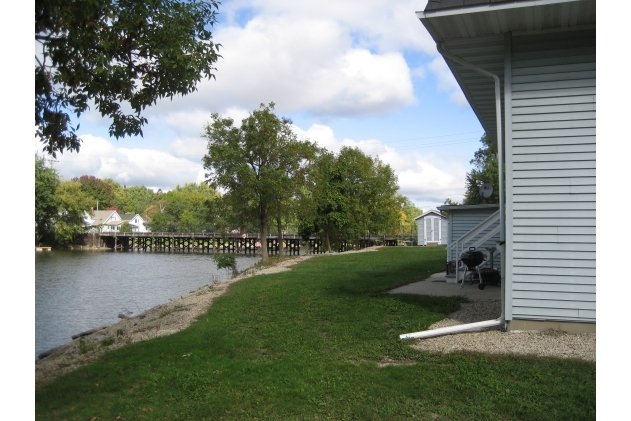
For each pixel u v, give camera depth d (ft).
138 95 23.94
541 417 13.61
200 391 17.01
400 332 23.81
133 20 22.21
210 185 78.74
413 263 63.62
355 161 115.03
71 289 79.25
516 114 22.30
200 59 23.77
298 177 81.10
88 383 18.62
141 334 29.25
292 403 15.57
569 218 21.48
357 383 16.94
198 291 48.93
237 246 188.03
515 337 21.20
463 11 20.53
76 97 22.30
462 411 14.39
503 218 22.93
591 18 20.90
